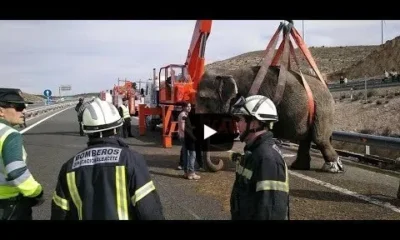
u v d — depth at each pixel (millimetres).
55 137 18266
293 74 9852
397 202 7156
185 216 6391
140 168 2811
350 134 11602
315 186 8336
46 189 8430
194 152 9164
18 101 3766
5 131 3533
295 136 9656
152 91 19812
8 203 3566
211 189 8227
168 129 14523
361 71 79562
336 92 40125
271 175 2893
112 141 2895
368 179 8984
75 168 2803
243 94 9953
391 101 27125
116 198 2723
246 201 3004
